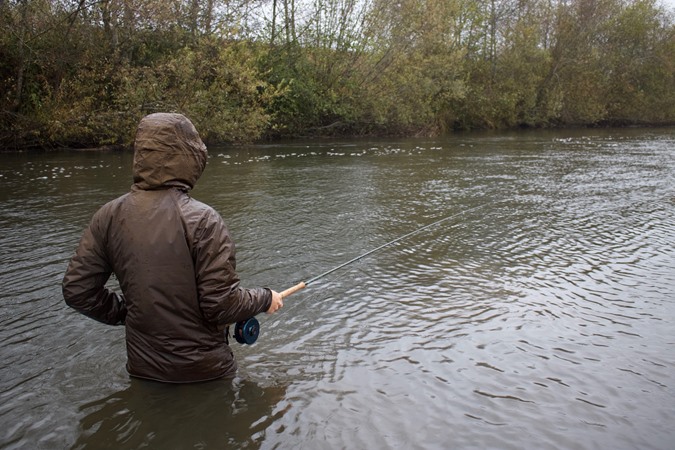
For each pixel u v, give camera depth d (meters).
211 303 2.75
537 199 9.09
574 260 5.56
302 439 2.55
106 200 8.34
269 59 22.83
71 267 2.77
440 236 6.51
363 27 24.11
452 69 28.58
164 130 2.71
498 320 4.02
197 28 18.73
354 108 24.73
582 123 39.34
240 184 10.30
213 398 2.86
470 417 2.78
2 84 15.99
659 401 2.96
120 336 3.61
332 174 11.91
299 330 3.79
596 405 2.91
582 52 37.38
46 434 2.54
